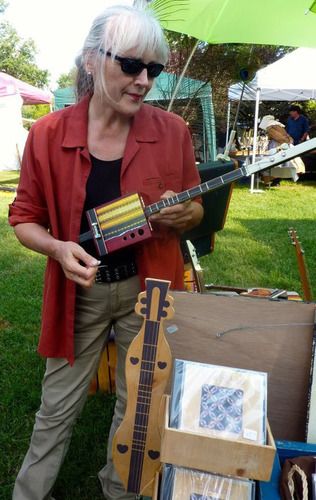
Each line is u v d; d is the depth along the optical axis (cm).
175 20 264
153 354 119
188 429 101
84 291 145
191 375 111
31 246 143
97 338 152
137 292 147
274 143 830
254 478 100
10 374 266
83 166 136
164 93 346
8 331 315
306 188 969
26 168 143
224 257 475
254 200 814
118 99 128
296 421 144
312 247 510
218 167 227
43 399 157
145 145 139
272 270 436
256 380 111
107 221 136
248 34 265
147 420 124
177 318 145
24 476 160
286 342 142
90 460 205
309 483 110
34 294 379
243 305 143
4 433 219
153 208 137
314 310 139
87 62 130
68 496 186
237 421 104
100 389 251
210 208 235
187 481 105
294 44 268
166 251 148
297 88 808
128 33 119
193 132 367
